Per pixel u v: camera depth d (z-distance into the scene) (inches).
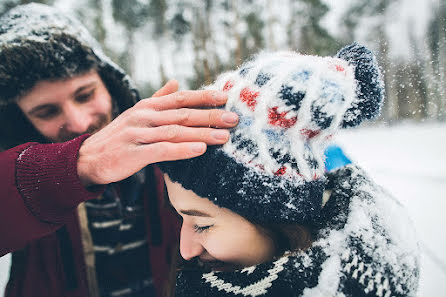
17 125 46.3
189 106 24.2
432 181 149.7
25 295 40.4
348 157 34.1
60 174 24.6
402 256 23.3
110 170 24.0
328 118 22.0
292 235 24.1
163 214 47.6
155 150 22.4
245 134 22.8
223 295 23.9
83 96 45.7
